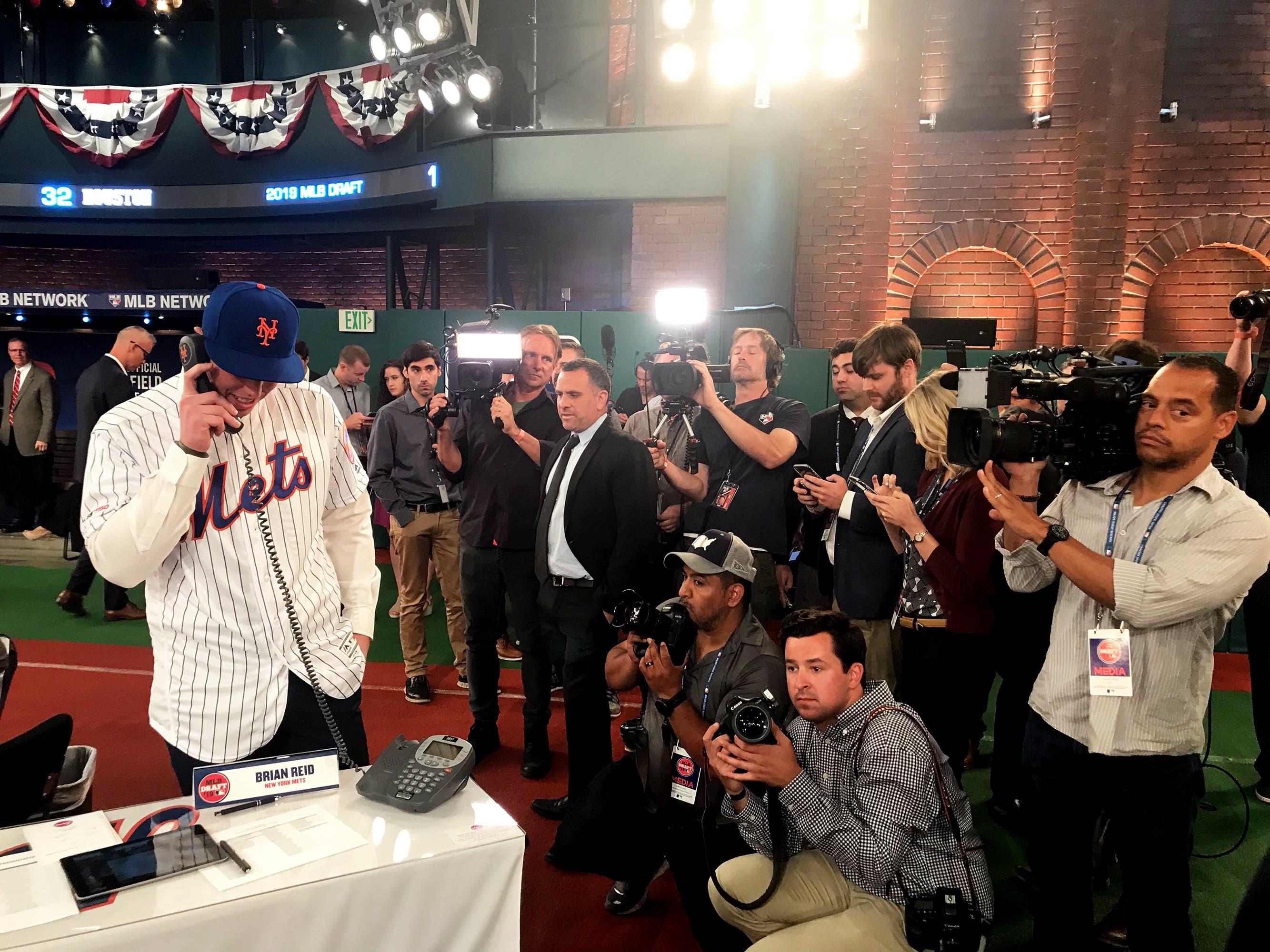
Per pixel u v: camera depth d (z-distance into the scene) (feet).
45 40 35.78
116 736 12.82
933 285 23.89
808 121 23.45
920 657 8.57
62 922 4.38
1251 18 21.83
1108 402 6.20
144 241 35.12
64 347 30.07
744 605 8.22
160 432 6.02
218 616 6.14
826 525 10.61
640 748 8.25
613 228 32.35
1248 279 22.44
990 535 7.97
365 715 13.71
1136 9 21.90
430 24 24.26
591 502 9.76
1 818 6.20
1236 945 3.73
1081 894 7.04
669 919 8.77
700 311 17.24
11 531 26.76
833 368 12.35
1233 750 12.91
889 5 22.94
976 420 6.48
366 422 20.02
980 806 11.03
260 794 5.64
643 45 24.54
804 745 7.04
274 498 6.31
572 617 9.87
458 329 12.89
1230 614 6.46
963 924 6.05
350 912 4.93
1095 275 22.59
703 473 11.77
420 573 14.37
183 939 4.49
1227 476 9.06
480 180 25.82
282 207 30.96
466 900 5.25
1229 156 22.00
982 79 22.90
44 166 31.99
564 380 9.93
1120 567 6.17
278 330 5.82
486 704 12.20
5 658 6.35
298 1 34.32
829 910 6.72
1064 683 6.79
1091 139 22.33
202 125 31.12
